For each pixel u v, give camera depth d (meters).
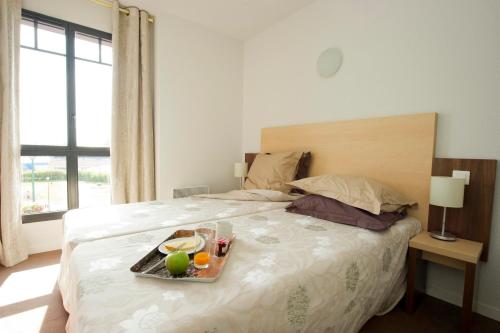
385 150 1.96
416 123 1.79
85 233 1.26
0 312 1.49
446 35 1.68
